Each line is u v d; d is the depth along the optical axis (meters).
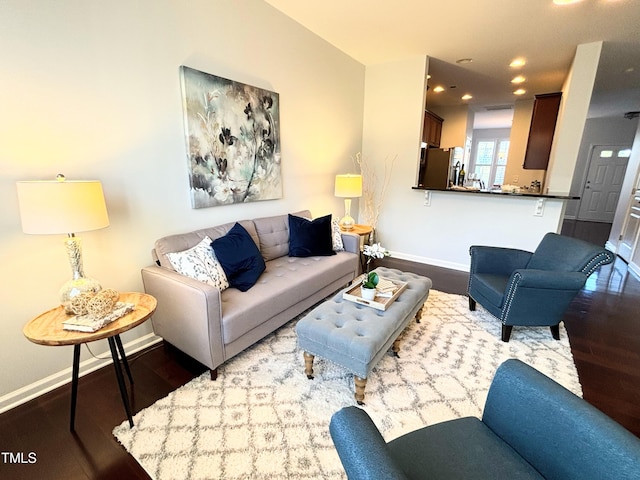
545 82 4.94
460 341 2.35
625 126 7.30
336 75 3.81
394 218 4.57
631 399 1.79
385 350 1.84
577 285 2.15
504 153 9.73
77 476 1.32
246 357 2.12
